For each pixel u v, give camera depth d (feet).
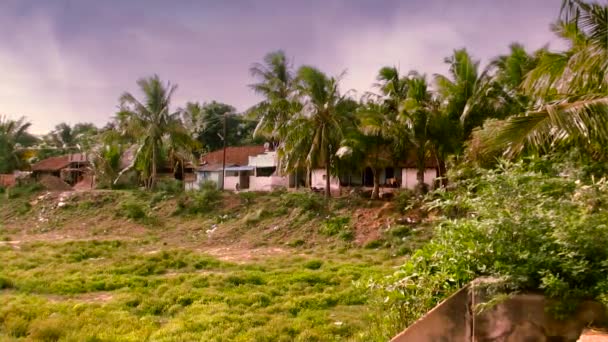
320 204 83.20
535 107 28.76
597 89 24.97
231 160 138.10
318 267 55.06
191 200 96.07
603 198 13.32
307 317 32.96
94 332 28.94
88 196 106.32
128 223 91.97
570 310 11.07
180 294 39.17
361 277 45.09
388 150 83.15
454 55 76.95
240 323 31.04
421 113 72.28
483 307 11.57
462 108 72.69
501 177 14.12
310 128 84.84
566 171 17.92
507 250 12.41
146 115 111.24
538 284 11.87
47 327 28.94
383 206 76.95
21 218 103.09
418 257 15.56
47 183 123.34
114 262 56.29
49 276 47.34
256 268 54.29
